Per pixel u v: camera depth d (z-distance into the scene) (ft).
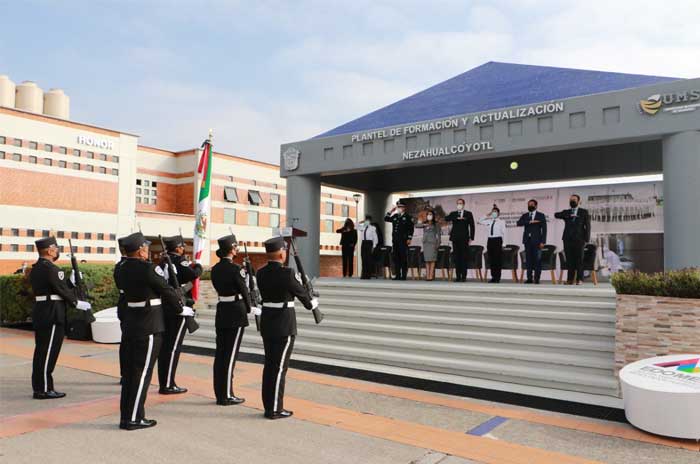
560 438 18.51
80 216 104.94
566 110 37.96
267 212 141.79
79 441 17.63
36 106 121.19
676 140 34.17
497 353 28.55
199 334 40.14
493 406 22.59
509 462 16.25
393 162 45.39
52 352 23.71
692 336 22.94
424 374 28.91
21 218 96.53
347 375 28.58
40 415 20.66
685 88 33.76
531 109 39.11
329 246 153.79
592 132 36.88
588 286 37.22
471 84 50.75
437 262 55.88
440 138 43.29
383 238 59.98
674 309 23.45
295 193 51.03
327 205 154.10
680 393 18.07
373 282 42.52
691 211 33.42
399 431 19.03
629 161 48.49
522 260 52.26
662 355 23.53
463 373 28.58
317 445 17.44
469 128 41.91
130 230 112.37
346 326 35.09
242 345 37.14
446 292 35.53
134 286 19.47
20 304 48.47
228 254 23.65
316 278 48.60
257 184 139.13
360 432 18.85
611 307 28.86
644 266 47.88
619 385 24.25
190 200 126.52
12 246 95.14
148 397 23.57
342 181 57.93
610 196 49.49
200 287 44.75
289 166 51.31
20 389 25.17
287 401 23.08
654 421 18.52
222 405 22.21
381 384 26.58
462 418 20.80
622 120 35.83
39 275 23.73
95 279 44.57
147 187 123.54
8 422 19.74
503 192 54.44
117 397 23.63
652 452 17.19
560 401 23.49
